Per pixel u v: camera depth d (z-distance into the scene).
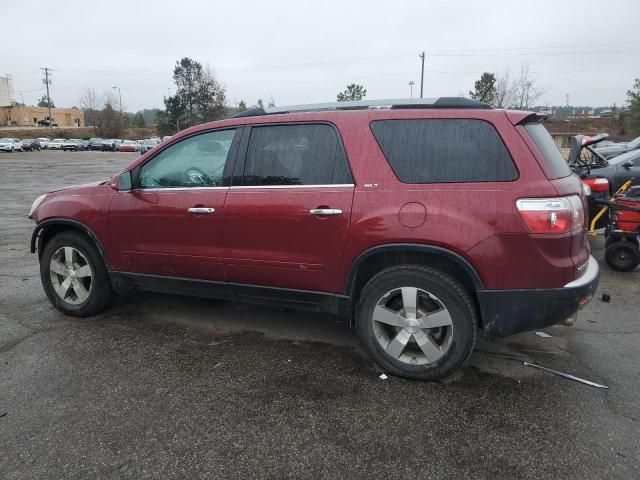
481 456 2.63
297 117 3.66
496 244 3.08
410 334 3.38
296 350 3.91
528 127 3.27
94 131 94.88
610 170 9.03
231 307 4.87
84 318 4.59
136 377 3.47
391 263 3.46
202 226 3.89
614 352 3.88
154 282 4.24
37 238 4.76
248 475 2.50
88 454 2.65
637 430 2.85
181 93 89.81
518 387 3.33
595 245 7.86
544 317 3.13
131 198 4.20
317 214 3.46
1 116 104.94
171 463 2.58
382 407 3.09
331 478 2.48
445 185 3.21
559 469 2.53
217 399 3.19
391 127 3.40
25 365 3.64
